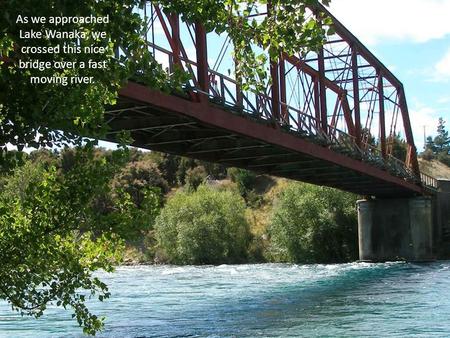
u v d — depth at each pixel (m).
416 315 18.78
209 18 6.12
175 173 106.62
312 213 60.47
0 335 16.05
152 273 46.50
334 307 21.36
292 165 35.97
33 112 5.27
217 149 26.66
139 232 7.07
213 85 21.11
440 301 22.62
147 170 100.38
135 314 20.19
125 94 16.06
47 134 5.61
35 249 6.77
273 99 26.75
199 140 24.77
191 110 19.25
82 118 5.68
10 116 5.32
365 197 59.62
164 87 6.22
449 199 65.44
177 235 67.38
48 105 5.39
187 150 26.30
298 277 37.75
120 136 6.84
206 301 24.11
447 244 61.38
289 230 61.06
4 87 5.19
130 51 5.80
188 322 18.16
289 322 17.78
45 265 6.96
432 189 63.22
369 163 42.00
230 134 23.69
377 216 57.75
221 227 66.31
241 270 48.31
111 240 7.07
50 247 6.91
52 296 7.11
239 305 22.47
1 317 19.44
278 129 26.30
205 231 65.94
